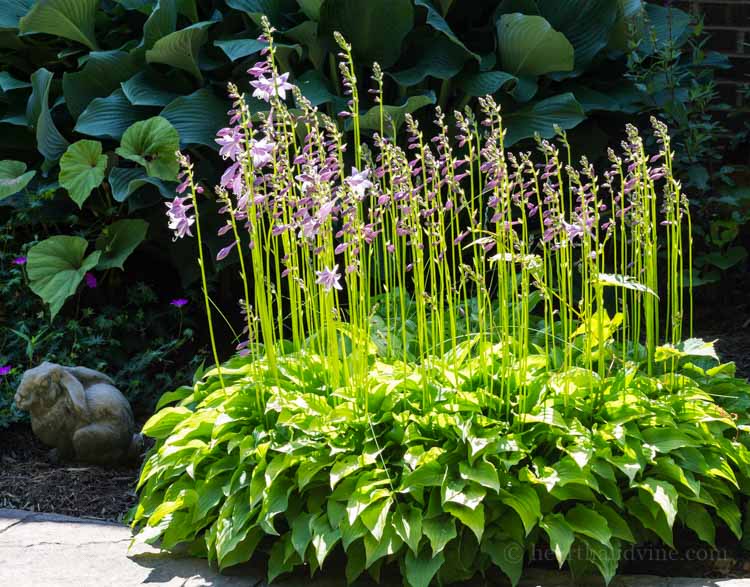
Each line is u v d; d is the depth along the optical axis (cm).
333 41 453
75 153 433
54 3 452
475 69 464
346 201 273
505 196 279
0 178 449
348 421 276
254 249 287
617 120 495
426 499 267
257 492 269
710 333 470
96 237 471
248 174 266
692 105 477
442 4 465
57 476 370
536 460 269
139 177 446
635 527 278
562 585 263
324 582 270
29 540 297
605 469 265
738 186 506
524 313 286
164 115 440
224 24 471
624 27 481
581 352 319
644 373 314
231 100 455
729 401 306
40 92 447
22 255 458
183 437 294
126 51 477
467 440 263
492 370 284
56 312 424
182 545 294
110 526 314
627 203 470
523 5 467
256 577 272
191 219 262
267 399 294
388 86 472
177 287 504
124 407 380
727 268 496
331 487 261
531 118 453
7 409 402
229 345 481
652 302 308
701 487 278
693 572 276
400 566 261
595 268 288
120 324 451
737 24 543
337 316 296
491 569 272
